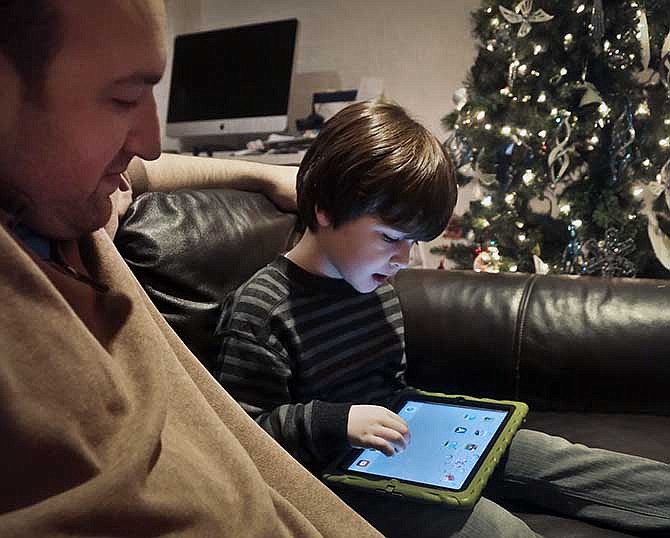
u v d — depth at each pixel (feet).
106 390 1.42
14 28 1.29
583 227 6.86
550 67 6.71
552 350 3.87
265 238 3.75
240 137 10.87
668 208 6.47
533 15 6.43
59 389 1.31
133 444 1.39
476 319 4.03
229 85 9.86
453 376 4.05
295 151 8.91
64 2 1.31
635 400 3.77
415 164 3.02
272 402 3.01
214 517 1.49
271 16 10.77
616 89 6.61
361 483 2.61
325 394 3.24
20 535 1.13
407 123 3.27
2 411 1.19
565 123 6.45
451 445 2.87
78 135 1.45
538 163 6.85
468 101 7.09
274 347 3.04
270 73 9.52
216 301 3.31
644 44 5.95
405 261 3.19
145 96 1.60
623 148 6.31
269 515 1.65
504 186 7.10
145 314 1.81
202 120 10.13
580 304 3.95
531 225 7.35
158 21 1.49
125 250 3.13
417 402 3.30
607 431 3.54
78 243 1.87
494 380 3.98
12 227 1.55
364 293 3.50
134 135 1.62
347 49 10.25
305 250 3.35
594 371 3.81
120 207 3.12
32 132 1.40
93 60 1.38
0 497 1.22
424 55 9.71
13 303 1.29
